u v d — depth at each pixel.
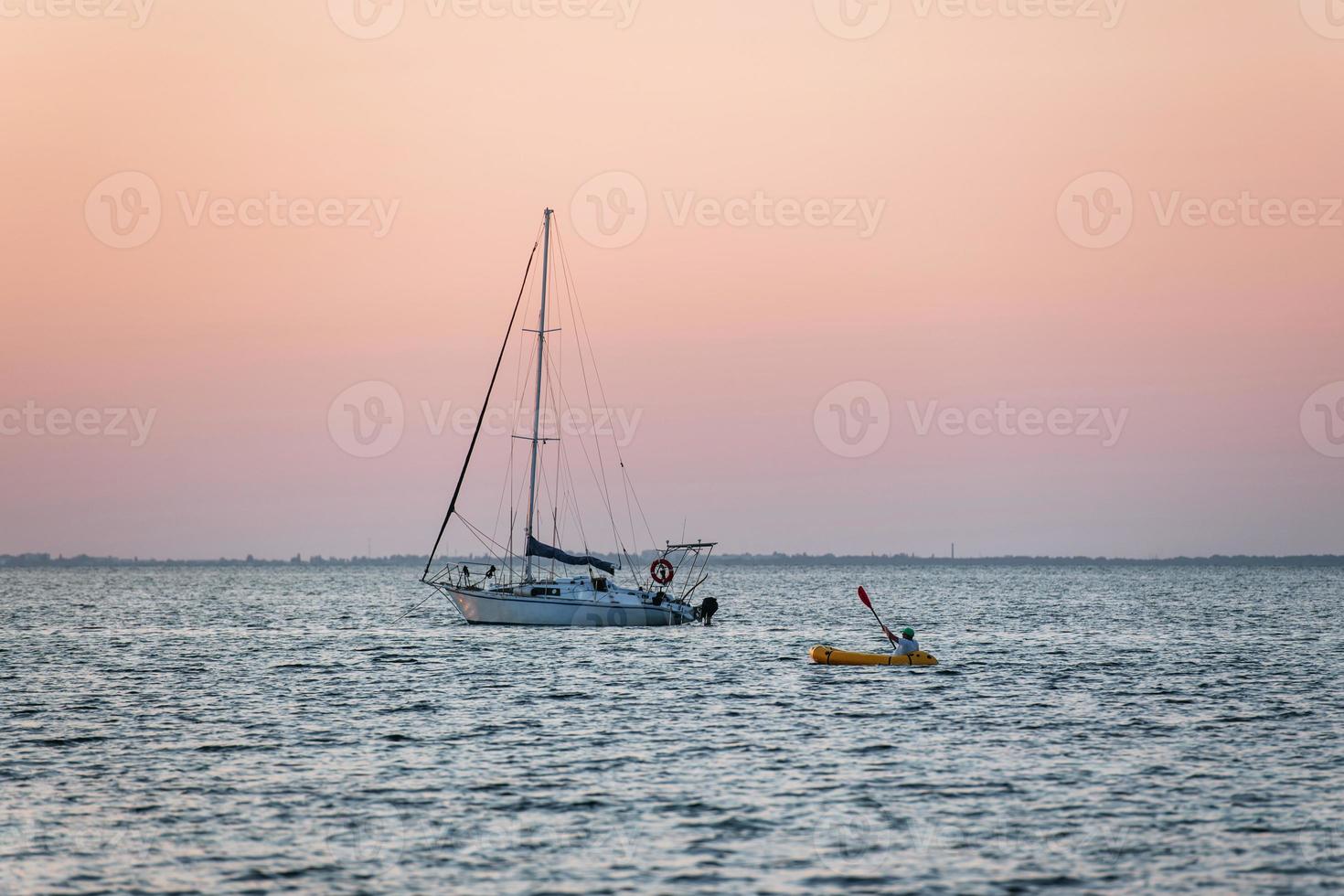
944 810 71.31
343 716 105.56
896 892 57.34
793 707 109.94
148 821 68.75
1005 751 88.50
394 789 76.44
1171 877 59.41
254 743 92.00
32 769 82.25
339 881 58.72
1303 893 57.12
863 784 77.88
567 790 76.19
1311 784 77.62
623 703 112.81
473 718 104.31
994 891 57.50
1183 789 76.25
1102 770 81.81
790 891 57.53
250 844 64.56
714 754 87.44
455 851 63.41
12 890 57.31
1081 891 57.50
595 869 60.50
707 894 57.16
